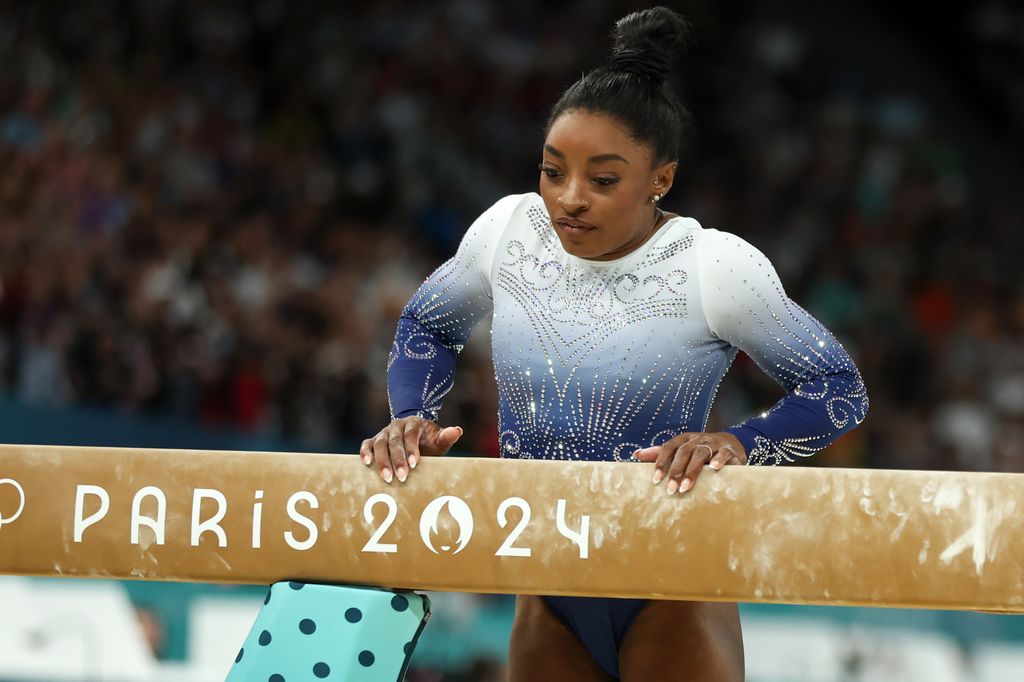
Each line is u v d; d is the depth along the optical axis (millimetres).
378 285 28469
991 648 20406
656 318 7320
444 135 35156
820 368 7270
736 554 6586
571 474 6758
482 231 7828
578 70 38781
